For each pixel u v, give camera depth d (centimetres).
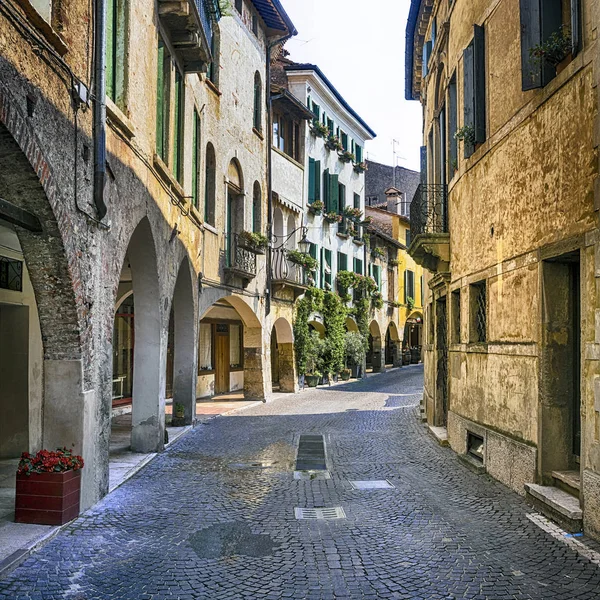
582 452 668
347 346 3162
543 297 780
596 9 658
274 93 2386
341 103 3186
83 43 724
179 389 1523
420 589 516
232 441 1312
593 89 663
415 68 1875
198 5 1186
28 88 568
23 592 509
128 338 1872
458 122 1177
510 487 862
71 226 683
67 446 725
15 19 538
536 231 802
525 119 836
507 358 889
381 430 1462
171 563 576
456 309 1229
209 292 1680
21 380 1030
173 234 1231
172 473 980
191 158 1442
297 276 2503
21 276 1016
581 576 541
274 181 2400
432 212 1350
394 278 4144
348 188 3394
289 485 897
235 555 598
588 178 674
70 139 682
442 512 746
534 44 779
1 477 898
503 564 570
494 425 941
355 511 755
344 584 527
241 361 2650
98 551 605
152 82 1059
